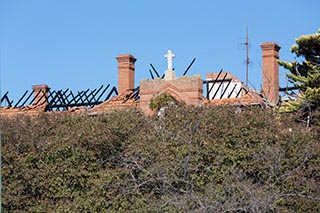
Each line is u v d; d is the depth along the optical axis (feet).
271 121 246.47
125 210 231.30
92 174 244.22
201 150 235.81
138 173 241.14
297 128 248.52
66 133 254.06
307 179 234.79
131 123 255.91
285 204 227.20
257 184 224.74
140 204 229.04
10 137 251.60
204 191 226.17
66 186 242.78
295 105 284.20
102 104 358.23
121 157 244.22
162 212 219.41
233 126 241.55
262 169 231.91
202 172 233.55
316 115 263.90
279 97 336.29
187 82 317.22
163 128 246.68
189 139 236.63
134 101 357.20
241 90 354.95
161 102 307.78
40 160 246.88
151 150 239.50
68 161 244.63
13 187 241.55
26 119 264.72
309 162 239.91
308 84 295.89
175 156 234.58
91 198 236.43
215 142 238.27
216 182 231.91
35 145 249.75
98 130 247.91
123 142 250.98
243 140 238.89
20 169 243.81
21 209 241.14
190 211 207.82
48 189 243.81
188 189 228.02
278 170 231.09
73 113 273.33
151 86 324.39
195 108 251.19
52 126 262.06
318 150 239.50
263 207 207.72
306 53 308.40
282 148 239.50
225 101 324.60
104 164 248.52
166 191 228.22
